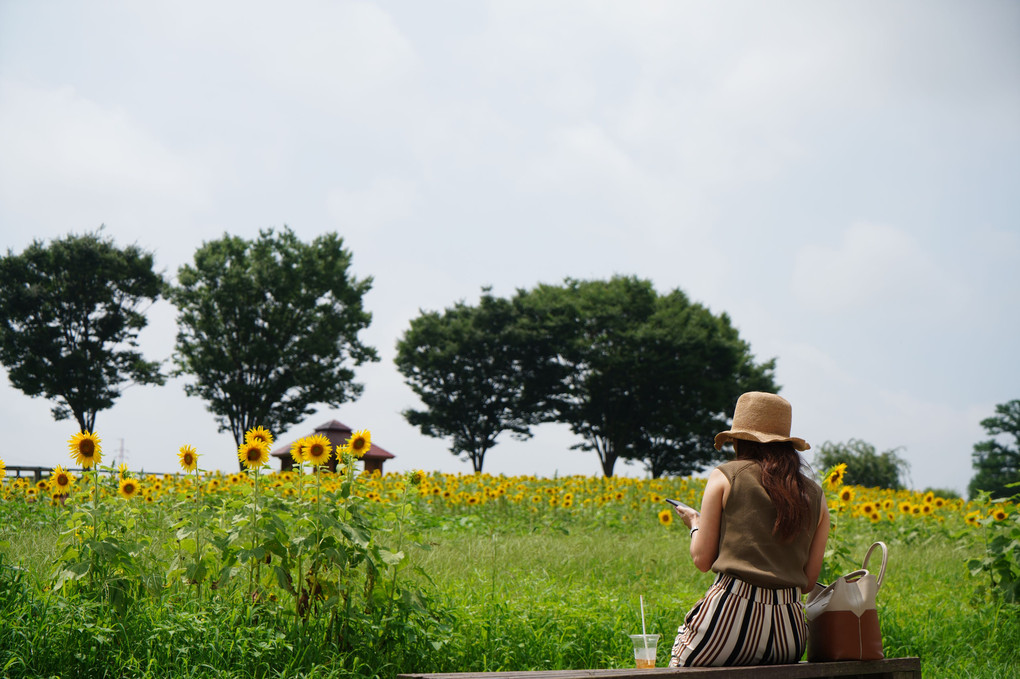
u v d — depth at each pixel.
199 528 5.00
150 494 9.12
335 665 4.39
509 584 6.95
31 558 6.12
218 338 39.66
